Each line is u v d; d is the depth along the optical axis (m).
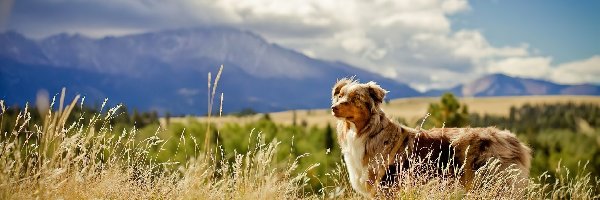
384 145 7.59
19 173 3.95
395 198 6.72
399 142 7.68
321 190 6.80
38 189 3.72
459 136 7.78
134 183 4.84
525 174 7.62
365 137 7.65
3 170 3.66
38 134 4.10
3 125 3.84
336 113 7.48
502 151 7.61
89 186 4.41
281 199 5.09
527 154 7.92
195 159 4.93
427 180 6.76
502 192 6.29
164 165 5.11
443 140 7.82
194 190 4.61
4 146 3.78
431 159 7.62
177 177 5.01
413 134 7.82
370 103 7.62
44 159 3.81
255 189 4.89
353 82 8.05
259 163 5.01
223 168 5.09
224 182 4.97
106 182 4.50
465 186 7.48
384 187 7.21
